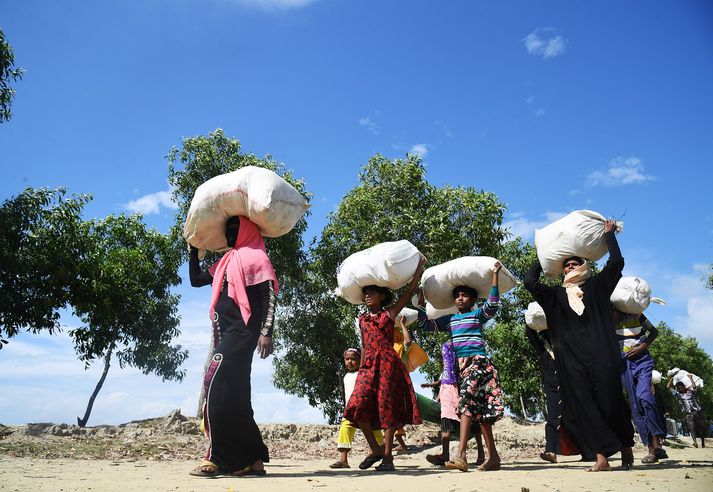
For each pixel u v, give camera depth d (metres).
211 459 4.45
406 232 18.67
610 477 4.05
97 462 6.71
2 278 15.37
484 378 5.27
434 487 3.54
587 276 5.06
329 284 21.06
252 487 3.62
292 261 21.05
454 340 5.47
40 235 16.16
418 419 5.30
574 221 5.03
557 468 5.48
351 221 19.67
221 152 20.77
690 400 14.40
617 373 4.70
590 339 4.77
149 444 9.33
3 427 10.30
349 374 7.23
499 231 19.23
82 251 17.12
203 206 5.06
